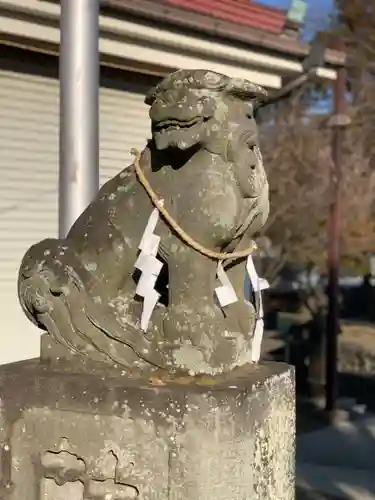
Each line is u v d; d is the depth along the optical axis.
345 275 13.92
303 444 6.07
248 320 2.32
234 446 2.01
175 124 2.06
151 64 5.00
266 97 2.31
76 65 2.77
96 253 2.27
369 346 10.26
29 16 4.27
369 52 8.39
